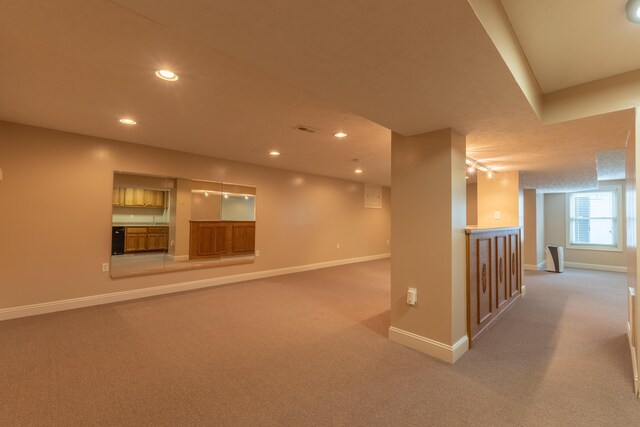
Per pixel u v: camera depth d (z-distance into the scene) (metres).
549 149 3.43
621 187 7.01
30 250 3.43
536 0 1.51
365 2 1.13
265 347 2.71
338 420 1.75
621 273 6.77
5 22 1.59
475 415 1.80
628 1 1.51
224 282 5.22
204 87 2.36
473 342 2.79
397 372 2.30
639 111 2.12
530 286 5.43
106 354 2.52
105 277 3.96
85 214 3.79
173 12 1.20
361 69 1.65
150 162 4.31
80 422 1.70
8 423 1.68
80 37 1.74
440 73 1.68
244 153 4.68
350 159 5.01
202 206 4.92
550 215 8.10
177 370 2.29
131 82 2.29
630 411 1.85
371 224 8.30
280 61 1.58
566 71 2.19
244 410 1.83
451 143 2.56
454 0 1.12
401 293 2.82
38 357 2.45
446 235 2.55
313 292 4.67
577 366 2.41
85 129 3.52
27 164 3.41
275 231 5.99
